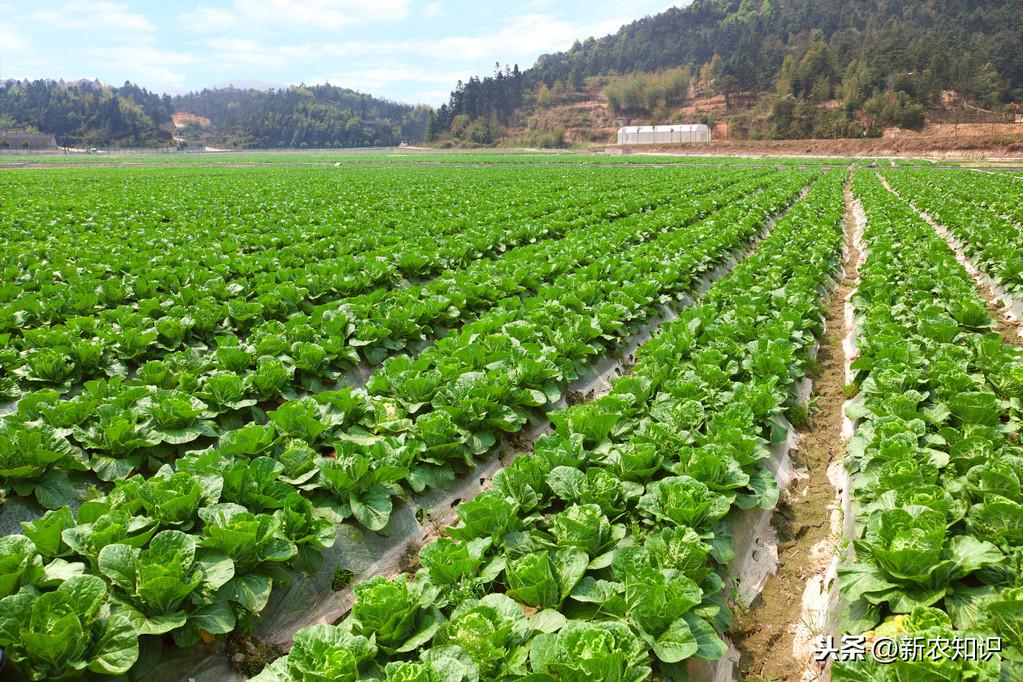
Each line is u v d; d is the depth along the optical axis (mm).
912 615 5227
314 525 6641
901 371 9383
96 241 21031
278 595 6258
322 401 8906
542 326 12102
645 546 6320
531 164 86812
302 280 15359
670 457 7965
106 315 12656
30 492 7340
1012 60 122000
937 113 114812
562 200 34500
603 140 147000
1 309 12211
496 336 11133
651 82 161500
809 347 13602
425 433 8336
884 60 120750
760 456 7863
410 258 18312
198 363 10477
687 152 113188
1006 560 5676
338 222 26078
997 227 22500
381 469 7371
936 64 115062
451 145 164625
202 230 23500
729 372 10461
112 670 4832
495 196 38031
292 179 55875
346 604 6645
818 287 17625
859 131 107062
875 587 5688
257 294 15070
